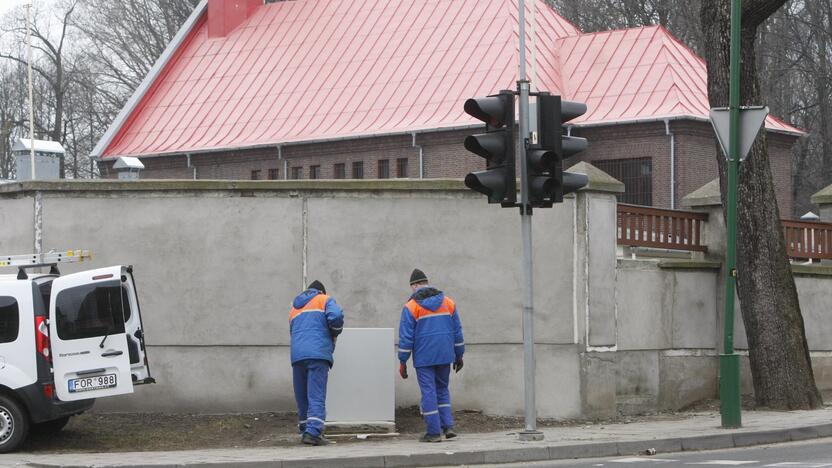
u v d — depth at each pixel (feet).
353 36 167.73
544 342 57.31
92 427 53.42
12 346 47.09
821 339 72.02
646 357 61.77
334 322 48.26
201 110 175.94
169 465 42.09
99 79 238.89
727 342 52.54
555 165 46.75
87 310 47.70
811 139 187.42
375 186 56.90
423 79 153.28
